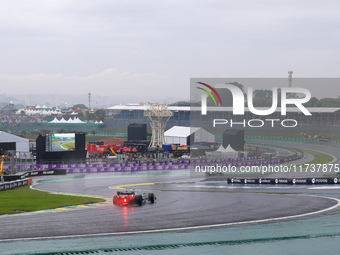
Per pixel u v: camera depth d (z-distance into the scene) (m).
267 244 22.22
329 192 47.59
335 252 20.89
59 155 84.25
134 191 37.28
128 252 20.77
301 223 27.56
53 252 20.58
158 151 101.25
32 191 50.78
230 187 54.22
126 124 192.62
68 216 30.33
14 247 21.36
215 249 21.28
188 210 33.34
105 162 91.56
